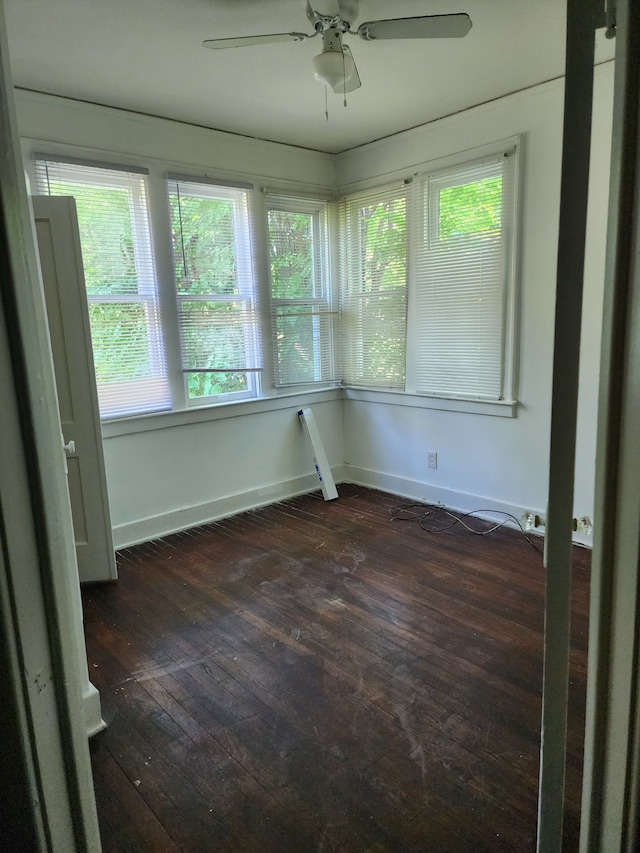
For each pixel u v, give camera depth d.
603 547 0.71
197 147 3.51
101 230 3.19
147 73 2.71
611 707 0.73
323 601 2.71
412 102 3.21
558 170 3.02
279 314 4.07
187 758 1.75
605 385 0.69
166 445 3.57
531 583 2.83
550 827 0.97
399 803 1.56
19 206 0.61
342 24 2.14
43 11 2.13
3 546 0.60
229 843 1.46
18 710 0.62
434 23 2.00
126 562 3.23
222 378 3.86
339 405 4.58
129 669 2.22
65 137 3.00
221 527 3.73
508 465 3.54
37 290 1.58
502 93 3.11
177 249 3.50
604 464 0.70
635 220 0.63
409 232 3.82
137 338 3.40
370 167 4.01
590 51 0.73
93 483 2.87
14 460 0.61
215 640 2.41
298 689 2.07
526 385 3.36
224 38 2.28
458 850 1.42
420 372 3.93
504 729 1.83
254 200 3.84
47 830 0.67
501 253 3.33
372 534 3.53
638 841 0.73
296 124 3.53
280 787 1.63
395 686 2.07
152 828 1.51
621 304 0.66
